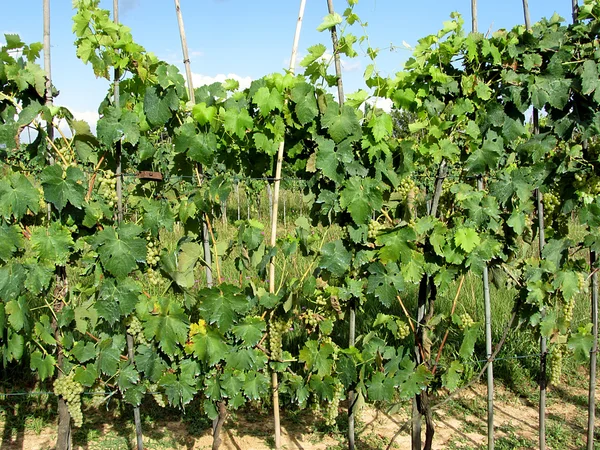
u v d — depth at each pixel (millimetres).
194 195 3125
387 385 3404
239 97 3146
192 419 4293
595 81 3336
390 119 3062
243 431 4148
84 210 2846
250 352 3230
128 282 2949
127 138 2873
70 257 2982
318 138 3104
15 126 2693
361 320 5641
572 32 3395
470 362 5055
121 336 3117
